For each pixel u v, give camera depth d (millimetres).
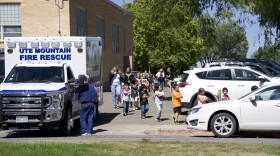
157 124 18672
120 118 20797
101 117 21203
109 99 31172
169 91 41125
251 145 12086
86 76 16062
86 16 37188
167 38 64938
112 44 47875
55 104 14922
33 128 14852
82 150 11102
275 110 14195
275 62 28422
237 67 20047
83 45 17734
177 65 66250
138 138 14375
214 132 14688
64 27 31734
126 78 27469
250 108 14383
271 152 10844
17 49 17688
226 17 27516
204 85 20000
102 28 43656
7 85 15391
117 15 49969
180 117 20766
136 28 66250
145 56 66562
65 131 15523
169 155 10391
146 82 30484
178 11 29109
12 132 17391
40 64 16609
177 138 14477
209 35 30281
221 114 14609
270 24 24672
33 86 15125
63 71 16344
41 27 31750
